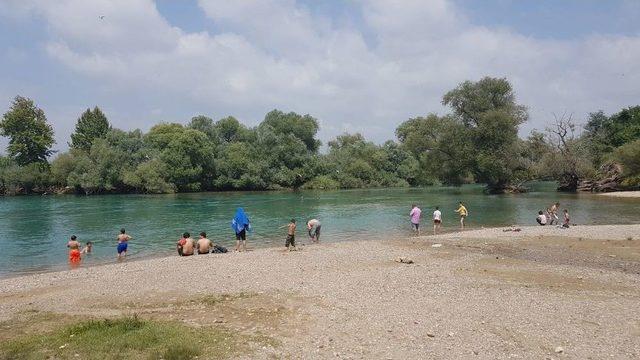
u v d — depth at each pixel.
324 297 16.14
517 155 83.06
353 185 121.81
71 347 10.95
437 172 92.75
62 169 101.06
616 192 79.62
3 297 17.55
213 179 109.31
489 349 11.25
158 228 43.69
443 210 55.69
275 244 33.91
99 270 22.72
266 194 95.81
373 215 52.56
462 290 17.00
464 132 85.31
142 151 104.00
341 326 12.99
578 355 10.85
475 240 30.69
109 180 97.75
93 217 53.34
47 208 65.56
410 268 21.30
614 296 16.12
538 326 12.91
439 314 14.07
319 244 30.83
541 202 63.81
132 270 22.17
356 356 10.80
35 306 15.93
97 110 134.88
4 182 99.00
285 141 119.25
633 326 12.87
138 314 14.40
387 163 129.88
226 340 11.62
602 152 100.19
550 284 17.95
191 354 10.55
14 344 11.30
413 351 11.12
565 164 84.56
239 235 29.59
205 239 28.70
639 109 113.62
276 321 13.45
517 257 24.83
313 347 11.34
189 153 103.75
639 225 37.69
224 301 15.84
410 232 39.03
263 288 17.61
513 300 15.60
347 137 147.88
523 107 85.31
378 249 27.48
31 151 106.25
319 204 68.31
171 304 15.70
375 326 12.98
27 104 106.56
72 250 28.16
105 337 11.58
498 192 86.38
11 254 31.56
